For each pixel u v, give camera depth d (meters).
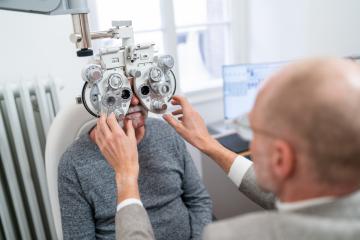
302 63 0.47
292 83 0.45
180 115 1.04
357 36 1.61
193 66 2.25
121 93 0.90
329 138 0.43
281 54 2.04
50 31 1.46
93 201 1.01
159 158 1.11
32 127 1.34
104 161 1.02
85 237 0.99
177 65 2.03
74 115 1.09
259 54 2.20
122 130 0.85
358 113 0.42
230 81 1.75
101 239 1.04
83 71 0.84
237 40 2.24
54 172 1.05
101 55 0.86
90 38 0.88
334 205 0.46
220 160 0.98
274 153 0.49
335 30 1.71
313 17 1.80
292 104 0.44
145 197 1.08
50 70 1.50
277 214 0.48
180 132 1.02
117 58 0.89
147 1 1.89
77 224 0.99
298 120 0.44
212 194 1.80
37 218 1.42
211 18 2.19
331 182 0.46
